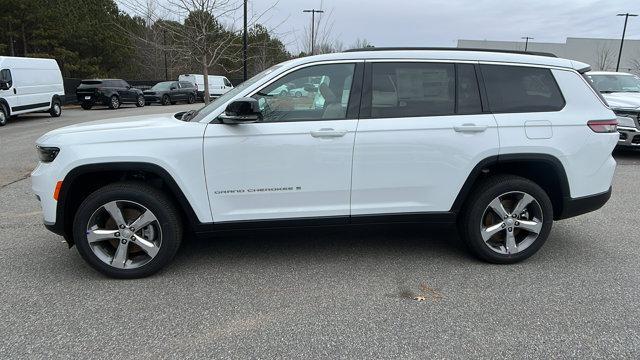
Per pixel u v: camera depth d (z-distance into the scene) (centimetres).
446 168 420
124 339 320
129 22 2923
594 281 409
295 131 403
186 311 357
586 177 439
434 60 423
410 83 420
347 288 396
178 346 312
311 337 323
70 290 391
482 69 429
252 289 394
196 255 468
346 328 334
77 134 397
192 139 397
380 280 411
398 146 412
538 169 449
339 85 415
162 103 3177
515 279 413
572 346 313
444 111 421
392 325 338
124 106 3053
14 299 376
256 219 414
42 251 476
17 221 573
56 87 2155
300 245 495
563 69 439
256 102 383
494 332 329
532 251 445
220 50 1340
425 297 380
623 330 331
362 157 411
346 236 522
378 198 422
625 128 970
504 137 421
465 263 449
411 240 510
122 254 409
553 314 353
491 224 443
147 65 4344
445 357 301
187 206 405
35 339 319
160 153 393
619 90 1146
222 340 320
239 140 399
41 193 399
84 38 3741
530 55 442
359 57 418
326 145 405
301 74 413
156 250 410
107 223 412
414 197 426
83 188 424
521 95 432
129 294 385
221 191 406
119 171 410
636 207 645
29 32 3516
